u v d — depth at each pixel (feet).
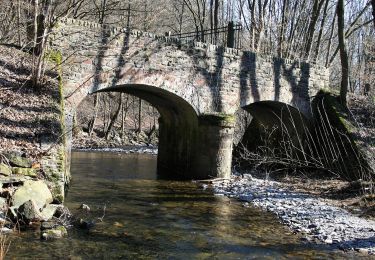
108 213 31.76
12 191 25.64
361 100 60.75
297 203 38.50
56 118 34.78
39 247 21.91
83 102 133.69
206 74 49.11
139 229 27.99
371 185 39.32
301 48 80.43
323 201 39.75
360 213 34.73
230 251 24.61
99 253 22.34
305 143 58.29
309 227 30.37
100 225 27.89
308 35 77.36
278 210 35.60
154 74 45.65
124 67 43.93
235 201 39.19
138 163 67.41
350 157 51.57
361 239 27.48
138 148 96.63
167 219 31.37
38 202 25.76
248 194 42.52
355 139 51.88
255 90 52.80
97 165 61.57
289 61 55.72
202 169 49.85
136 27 75.51
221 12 96.73
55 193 28.19
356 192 41.68
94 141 100.89
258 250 24.99
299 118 58.70
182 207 35.76
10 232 23.21
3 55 40.93
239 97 51.60
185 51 47.55
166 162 59.36
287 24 82.12
